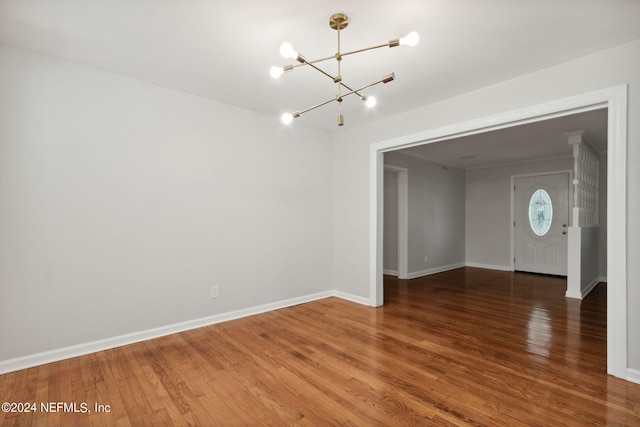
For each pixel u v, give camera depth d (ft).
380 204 13.25
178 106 10.24
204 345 9.16
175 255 10.17
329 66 8.54
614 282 7.37
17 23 6.70
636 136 7.17
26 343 7.79
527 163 21.07
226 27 6.84
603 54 7.64
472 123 10.00
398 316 11.80
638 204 7.13
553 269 20.13
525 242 21.25
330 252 14.78
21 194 7.74
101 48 7.74
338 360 8.20
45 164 8.05
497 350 8.78
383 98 10.64
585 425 5.65
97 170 8.79
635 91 7.21
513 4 6.04
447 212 22.13
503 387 6.90
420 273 19.93
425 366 7.86
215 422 5.79
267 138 12.50
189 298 10.46
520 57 8.00
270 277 12.57
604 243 18.51
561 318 11.57
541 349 8.84
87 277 8.62
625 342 7.22
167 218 10.01
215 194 11.06
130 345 9.17
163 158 9.95
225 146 11.31
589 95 7.80
